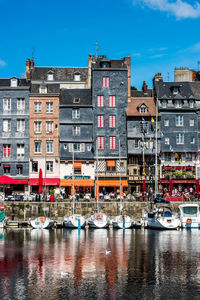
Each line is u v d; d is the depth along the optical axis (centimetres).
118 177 6512
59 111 6550
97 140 6612
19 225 5344
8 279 2827
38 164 6412
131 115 6631
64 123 6538
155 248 3844
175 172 6544
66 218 5350
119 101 6725
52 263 3272
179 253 3625
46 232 4894
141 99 6975
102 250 3775
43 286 2672
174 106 6838
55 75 7719
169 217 5091
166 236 4556
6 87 6500
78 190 6362
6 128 6488
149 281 2775
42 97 6519
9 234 4738
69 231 4959
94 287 2652
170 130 6769
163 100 6838
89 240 4297
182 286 2672
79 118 6600
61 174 6431
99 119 6656
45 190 5897
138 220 5559
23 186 6412
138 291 2577
